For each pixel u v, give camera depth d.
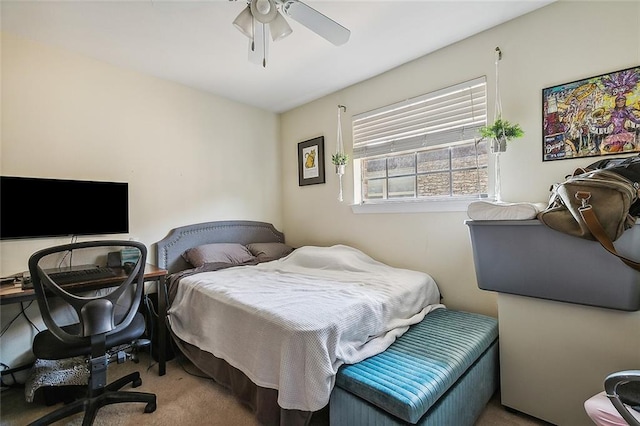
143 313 2.43
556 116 1.83
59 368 1.81
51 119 2.17
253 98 3.25
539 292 1.49
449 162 2.35
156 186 2.70
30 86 2.09
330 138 3.16
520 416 1.62
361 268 2.48
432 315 2.04
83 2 1.74
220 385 1.92
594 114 1.70
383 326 1.69
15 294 1.59
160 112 2.74
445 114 2.34
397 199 2.69
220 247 2.89
